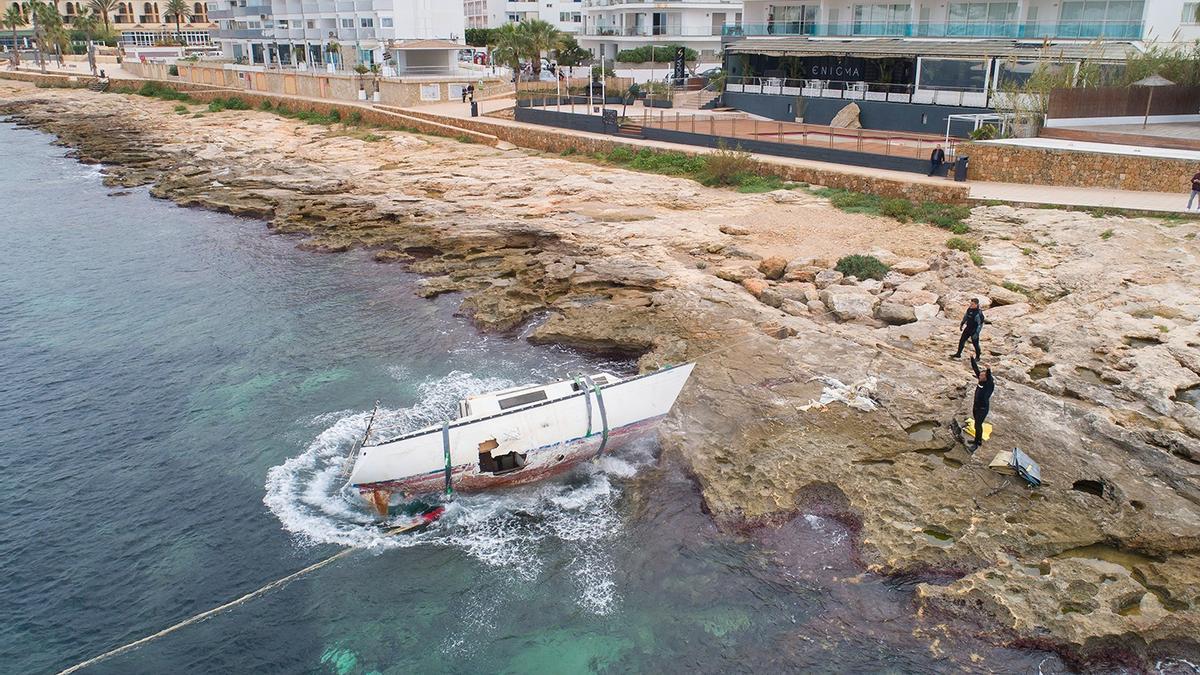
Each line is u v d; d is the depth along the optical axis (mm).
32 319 31156
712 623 15461
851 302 26703
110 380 26062
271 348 28047
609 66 82000
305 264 36875
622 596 16344
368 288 33594
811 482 18234
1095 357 22375
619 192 43031
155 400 24750
